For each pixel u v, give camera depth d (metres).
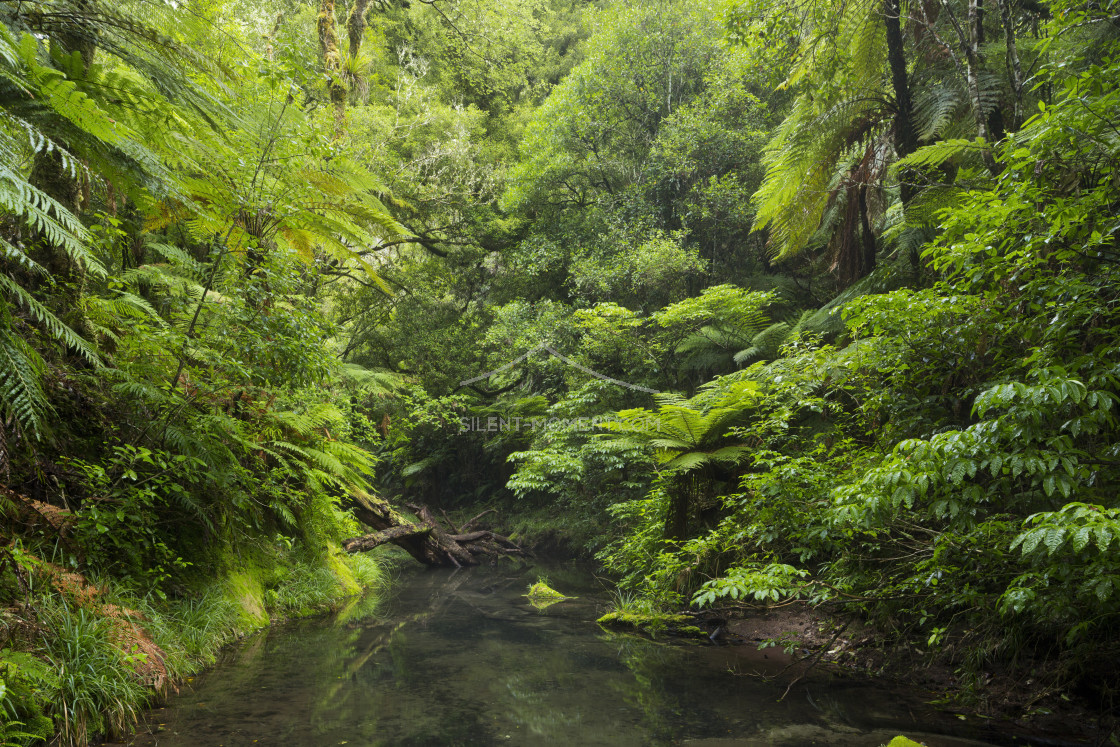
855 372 5.29
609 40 12.61
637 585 7.39
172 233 7.59
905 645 4.79
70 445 4.22
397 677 4.44
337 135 9.18
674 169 11.16
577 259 12.20
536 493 14.53
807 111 7.82
